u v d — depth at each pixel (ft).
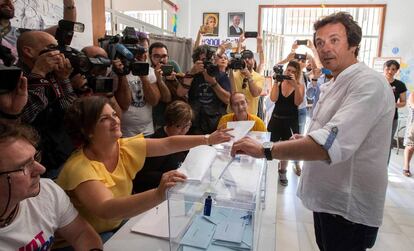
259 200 3.34
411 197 10.26
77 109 3.74
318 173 4.03
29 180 2.49
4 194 2.40
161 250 3.23
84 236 3.30
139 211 3.09
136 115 7.39
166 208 4.04
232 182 3.20
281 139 10.72
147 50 7.88
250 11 18.75
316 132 3.22
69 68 4.80
